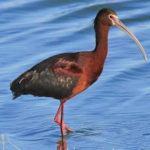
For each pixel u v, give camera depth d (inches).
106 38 542.0
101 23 540.4
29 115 601.3
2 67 730.8
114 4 946.1
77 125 574.9
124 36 818.2
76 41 815.1
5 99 641.0
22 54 770.2
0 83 682.2
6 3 962.7
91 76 543.2
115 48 778.8
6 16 911.0
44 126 576.1
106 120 582.2
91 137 545.6
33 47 793.6
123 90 653.9
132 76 691.4
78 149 523.5
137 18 895.7
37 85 547.2
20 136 554.9
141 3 948.6
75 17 906.7
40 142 541.3
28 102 634.2
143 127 559.8
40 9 939.3
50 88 546.6
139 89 655.1
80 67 538.3
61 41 813.9
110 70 710.5
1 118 595.8
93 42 808.9
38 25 872.3
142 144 524.1
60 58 548.7
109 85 667.4
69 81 541.6
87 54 541.3
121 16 905.5
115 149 516.7
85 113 602.9
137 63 724.0
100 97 638.5
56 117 564.7
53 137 551.8
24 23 882.1
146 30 839.7
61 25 874.8
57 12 924.6
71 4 957.8
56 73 542.9
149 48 773.9
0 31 853.8
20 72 709.9
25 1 967.0
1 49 788.0
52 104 629.6
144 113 592.7
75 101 632.4
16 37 829.2
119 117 586.9
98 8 933.8
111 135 547.2
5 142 539.5
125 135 545.0
